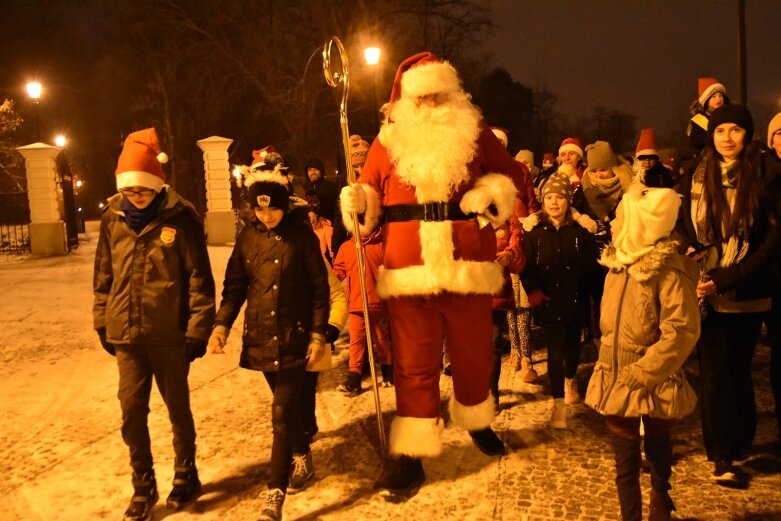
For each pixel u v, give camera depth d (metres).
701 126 5.03
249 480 4.05
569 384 5.02
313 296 3.72
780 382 4.08
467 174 3.77
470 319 3.80
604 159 6.01
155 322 3.64
